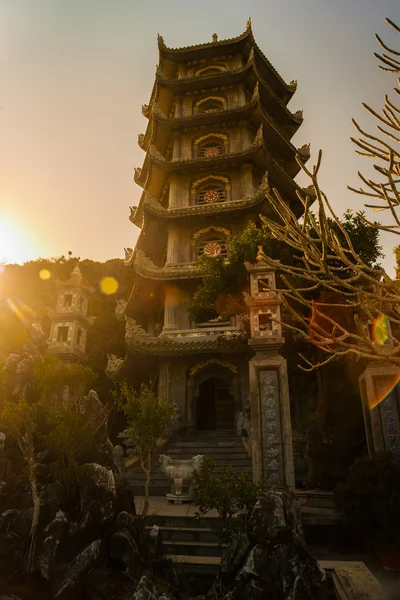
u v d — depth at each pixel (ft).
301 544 26.40
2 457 33.96
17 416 30.89
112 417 102.06
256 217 97.86
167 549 35.78
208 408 98.94
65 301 100.37
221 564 27.22
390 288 15.98
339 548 39.78
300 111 120.98
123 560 27.32
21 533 28.91
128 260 112.78
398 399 47.34
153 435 36.35
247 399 84.33
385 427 46.68
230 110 105.81
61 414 32.24
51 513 29.63
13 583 27.35
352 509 38.37
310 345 64.18
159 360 91.09
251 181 100.94
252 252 66.23
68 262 148.46
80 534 27.78
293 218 17.87
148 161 109.70
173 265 96.73
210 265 69.82
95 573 26.18
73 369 37.42
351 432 62.95
